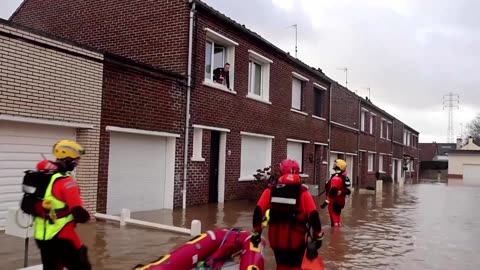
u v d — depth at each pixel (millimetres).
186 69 13805
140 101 12070
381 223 12461
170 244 8227
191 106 14008
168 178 13383
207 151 14867
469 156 56406
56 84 9617
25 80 9000
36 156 9508
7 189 8969
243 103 16891
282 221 5023
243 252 5633
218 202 15547
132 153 12188
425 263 7926
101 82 10734
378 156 38469
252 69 18094
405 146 51531
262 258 5367
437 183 39969
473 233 11328
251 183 17219
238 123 16562
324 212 14391
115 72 11266
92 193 10500
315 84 23891
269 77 18828
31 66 9102
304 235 5055
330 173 26875
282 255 5078
